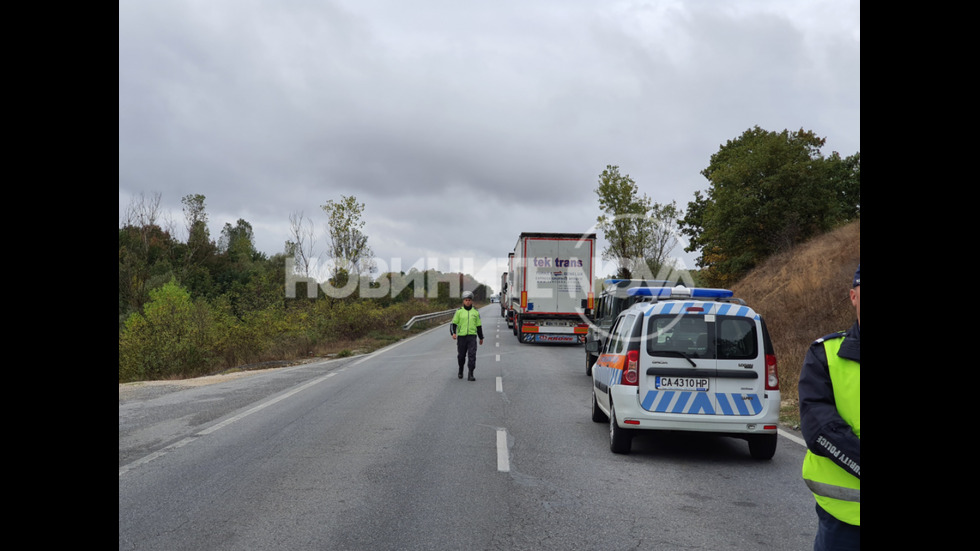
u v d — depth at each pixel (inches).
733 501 223.6
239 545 179.6
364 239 1268.5
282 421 371.2
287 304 1273.4
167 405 439.5
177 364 788.6
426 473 256.7
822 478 104.7
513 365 690.2
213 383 580.4
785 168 1024.2
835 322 649.0
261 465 269.0
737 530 194.5
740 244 1063.0
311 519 201.5
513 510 211.5
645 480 249.4
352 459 279.4
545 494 229.6
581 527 195.9
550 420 373.7
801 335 647.1
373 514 206.5
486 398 456.8
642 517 205.6
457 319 565.0
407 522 199.2
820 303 713.0
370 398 458.0
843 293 695.1
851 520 100.4
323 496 225.3
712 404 274.4
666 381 277.6
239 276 2118.6
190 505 214.8
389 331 1243.8
